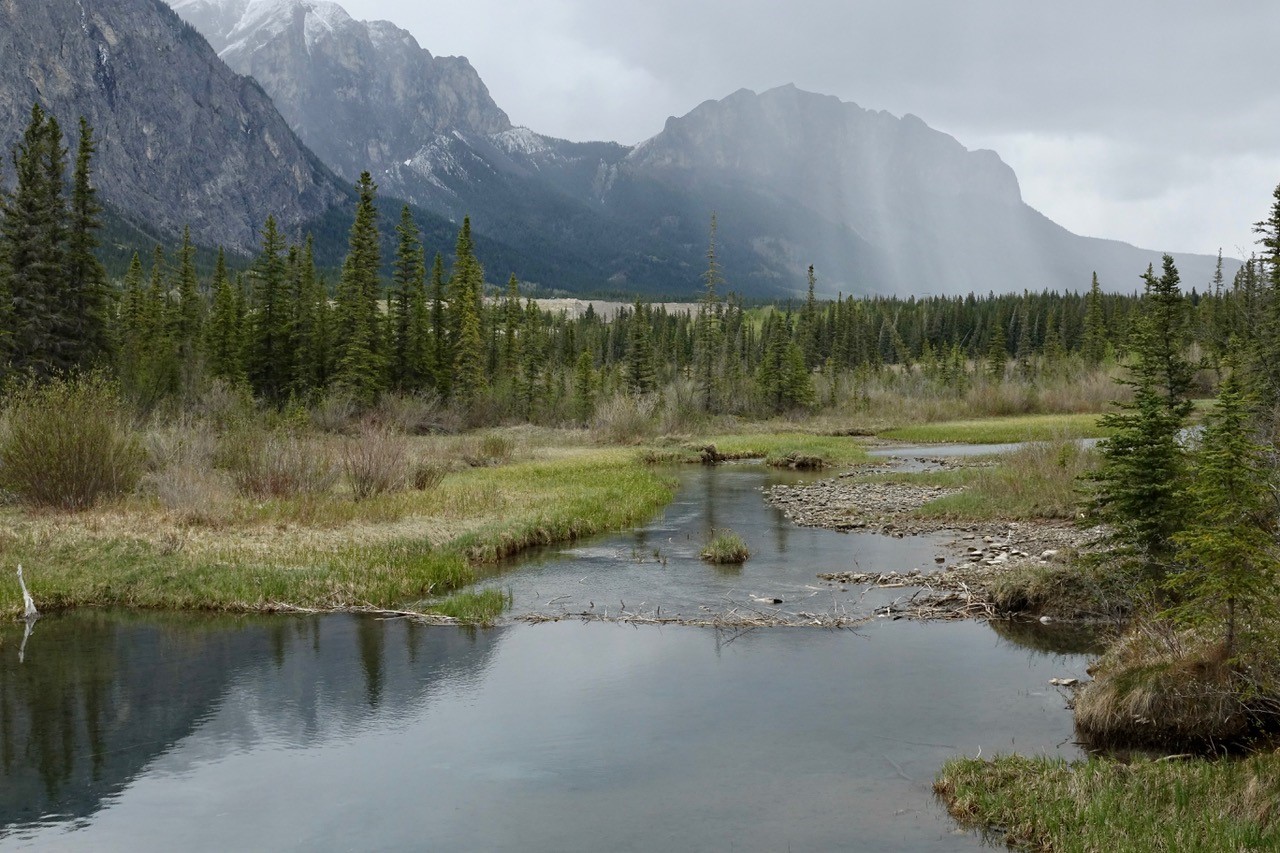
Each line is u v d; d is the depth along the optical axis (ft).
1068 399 228.63
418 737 29.22
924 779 25.80
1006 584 45.52
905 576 53.16
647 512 80.69
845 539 67.36
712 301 298.15
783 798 24.52
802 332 367.04
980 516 73.51
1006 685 33.99
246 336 184.85
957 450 150.82
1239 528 28.02
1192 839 20.62
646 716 30.96
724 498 92.43
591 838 22.31
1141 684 28.76
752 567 57.06
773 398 238.07
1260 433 44.86
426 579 51.19
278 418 111.14
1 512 62.13
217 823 23.39
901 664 36.73
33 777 26.32
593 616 44.91
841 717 30.73
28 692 33.86
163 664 37.35
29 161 137.49
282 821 23.45
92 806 24.47
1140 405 40.63
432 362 191.62
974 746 28.14
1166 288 51.67
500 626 43.42
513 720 30.68
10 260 134.92
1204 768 24.58
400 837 22.50
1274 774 23.70
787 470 123.65
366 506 69.77
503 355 238.68
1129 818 21.94
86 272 145.38
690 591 50.39
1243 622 29.07
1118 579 41.06
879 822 23.08
